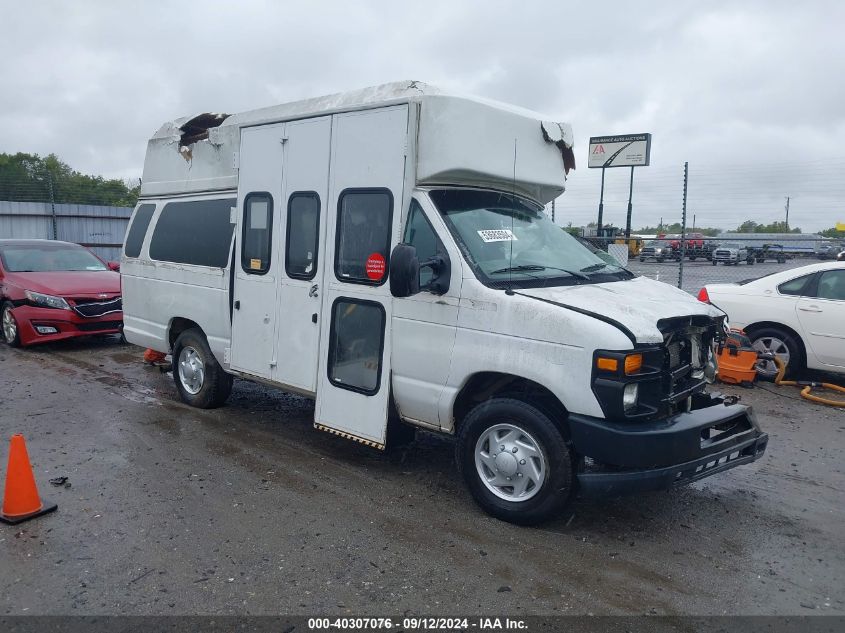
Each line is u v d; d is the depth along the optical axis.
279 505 4.93
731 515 4.91
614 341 4.07
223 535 4.46
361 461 5.86
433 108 4.90
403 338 5.00
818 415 7.57
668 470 4.14
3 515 4.61
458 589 3.85
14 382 8.55
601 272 5.31
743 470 5.84
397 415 5.24
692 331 4.77
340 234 5.40
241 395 7.99
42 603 3.66
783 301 8.92
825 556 4.33
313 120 5.57
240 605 3.66
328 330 5.49
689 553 4.32
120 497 5.04
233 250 6.46
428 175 4.94
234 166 6.46
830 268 8.78
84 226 25.05
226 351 6.66
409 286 4.47
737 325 9.27
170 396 7.92
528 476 4.53
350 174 5.30
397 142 4.99
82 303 10.52
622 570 4.09
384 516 4.77
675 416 4.39
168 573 3.98
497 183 5.39
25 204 23.95
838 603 3.79
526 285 4.70
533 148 5.57
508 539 4.45
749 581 4.00
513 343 4.45
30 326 10.41
